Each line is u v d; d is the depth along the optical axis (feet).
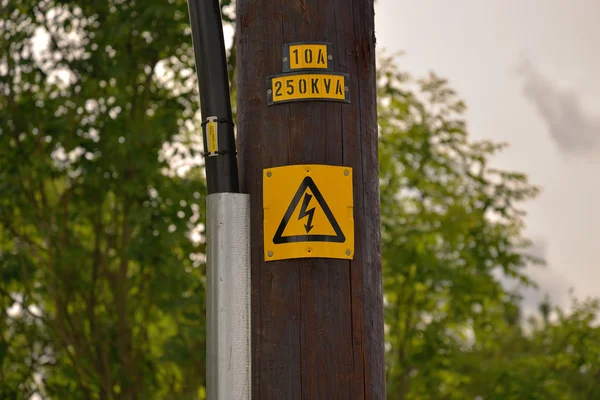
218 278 10.09
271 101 10.44
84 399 40.93
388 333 48.01
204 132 10.50
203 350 37.88
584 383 52.49
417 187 50.78
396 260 45.68
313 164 10.27
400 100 51.01
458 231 46.75
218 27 10.71
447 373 47.80
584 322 51.78
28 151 39.09
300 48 10.52
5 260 40.14
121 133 37.45
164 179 39.09
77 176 39.96
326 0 10.65
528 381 47.60
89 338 41.45
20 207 40.27
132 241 36.78
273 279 10.11
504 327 52.54
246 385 9.86
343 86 10.48
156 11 36.76
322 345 9.96
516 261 49.88
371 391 10.00
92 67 38.58
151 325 45.42
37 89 40.27
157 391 41.55
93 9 39.47
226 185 10.35
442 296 48.26
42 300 43.11
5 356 40.27
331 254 10.10
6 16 38.42
